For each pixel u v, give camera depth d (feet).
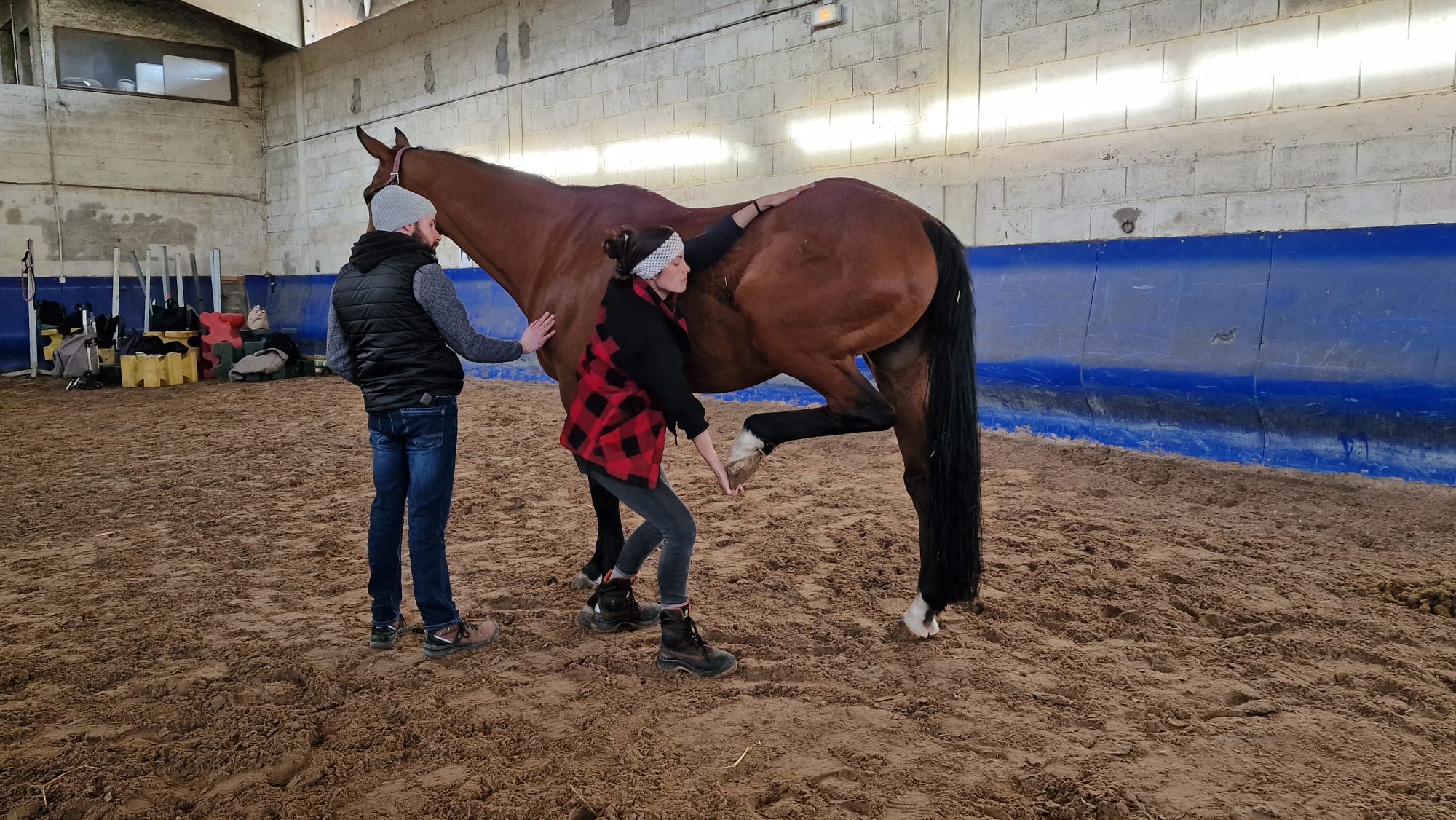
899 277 8.45
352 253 9.36
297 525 15.49
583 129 34.06
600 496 10.96
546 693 8.57
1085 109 20.94
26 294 42.70
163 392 36.32
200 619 10.84
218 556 13.66
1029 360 21.21
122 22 47.03
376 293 8.97
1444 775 6.75
